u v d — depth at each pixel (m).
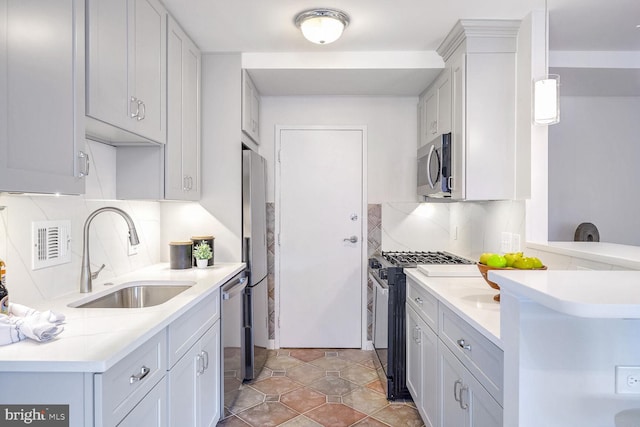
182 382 1.58
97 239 1.96
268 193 3.38
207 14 2.13
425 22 2.25
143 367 1.24
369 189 3.39
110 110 1.49
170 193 2.11
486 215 2.68
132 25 1.67
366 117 3.38
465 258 2.99
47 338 1.12
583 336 0.93
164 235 2.67
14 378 0.99
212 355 2.01
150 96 1.85
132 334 1.17
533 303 0.93
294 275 3.39
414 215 3.39
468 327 1.46
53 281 1.64
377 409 2.39
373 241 3.39
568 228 3.44
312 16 2.11
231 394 2.38
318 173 3.38
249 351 2.71
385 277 2.54
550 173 3.44
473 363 1.41
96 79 1.39
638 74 2.81
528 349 0.93
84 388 0.99
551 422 0.93
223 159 2.67
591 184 3.44
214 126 2.67
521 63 2.23
